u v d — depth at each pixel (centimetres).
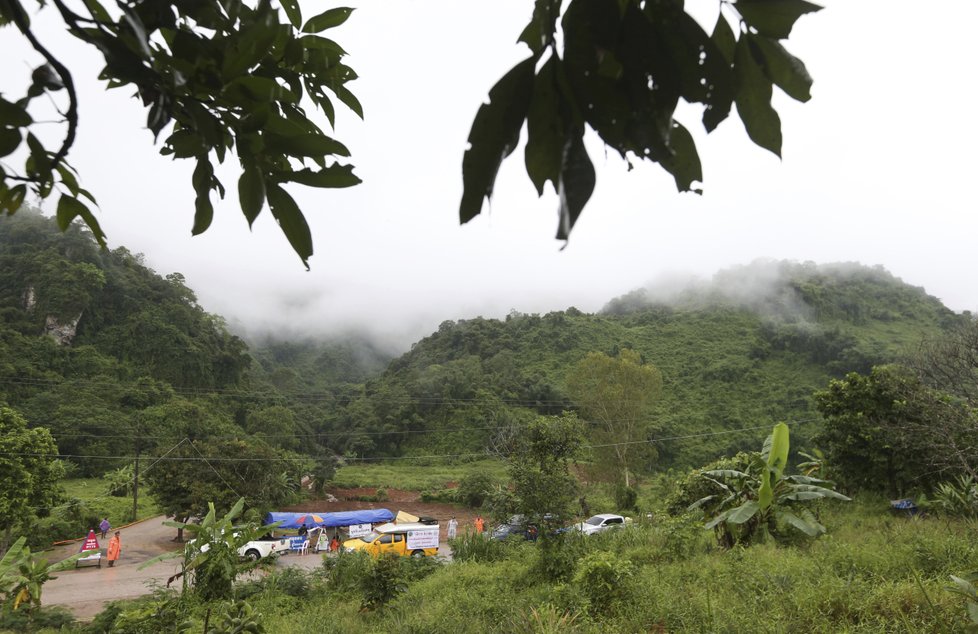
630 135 56
